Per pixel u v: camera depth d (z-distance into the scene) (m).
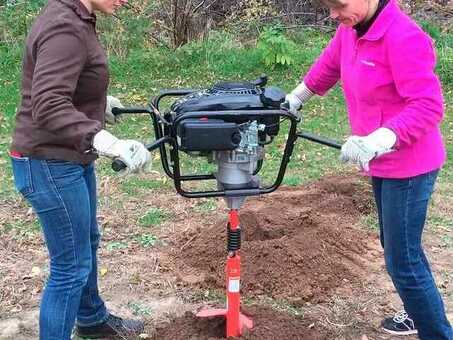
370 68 3.11
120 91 9.95
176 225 5.38
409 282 3.35
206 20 12.12
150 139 7.94
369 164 3.22
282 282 4.38
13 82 9.98
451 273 4.69
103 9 2.97
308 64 11.13
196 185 6.27
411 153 3.17
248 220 5.01
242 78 10.63
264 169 6.73
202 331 3.71
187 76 10.63
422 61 2.99
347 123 8.60
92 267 3.64
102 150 2.76
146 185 6.20
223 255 4.68
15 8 11.30
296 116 3.01
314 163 6.98
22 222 5.41
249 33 12.54
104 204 5.77
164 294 4.38
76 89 2.99
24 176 3.05
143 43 11.41
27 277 4.55
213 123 2.87
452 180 6.54
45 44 2.81
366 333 3.93
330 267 4.56
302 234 4.80
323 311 4.17
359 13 3.00
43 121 2.81
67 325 3.19
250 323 3.69
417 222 3.27
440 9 14.09
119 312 4.15
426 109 2.99
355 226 5.38
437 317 3.43
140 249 4.96
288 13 13.38
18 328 3.99
